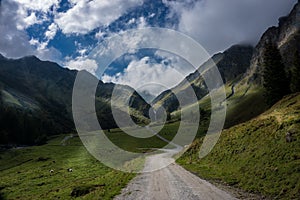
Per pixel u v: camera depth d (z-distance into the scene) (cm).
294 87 7219
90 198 2150
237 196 1862
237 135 3697
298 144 2416
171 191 2125
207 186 2283
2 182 5075
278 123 3053
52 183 4459
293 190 1797
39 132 16288
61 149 10469
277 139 2756
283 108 4278
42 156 8869
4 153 10381
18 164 8331
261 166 2492
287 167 2152
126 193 2147
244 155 3031
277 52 7431
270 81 7431
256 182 2192
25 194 3906
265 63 7656
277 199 1739
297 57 7338
